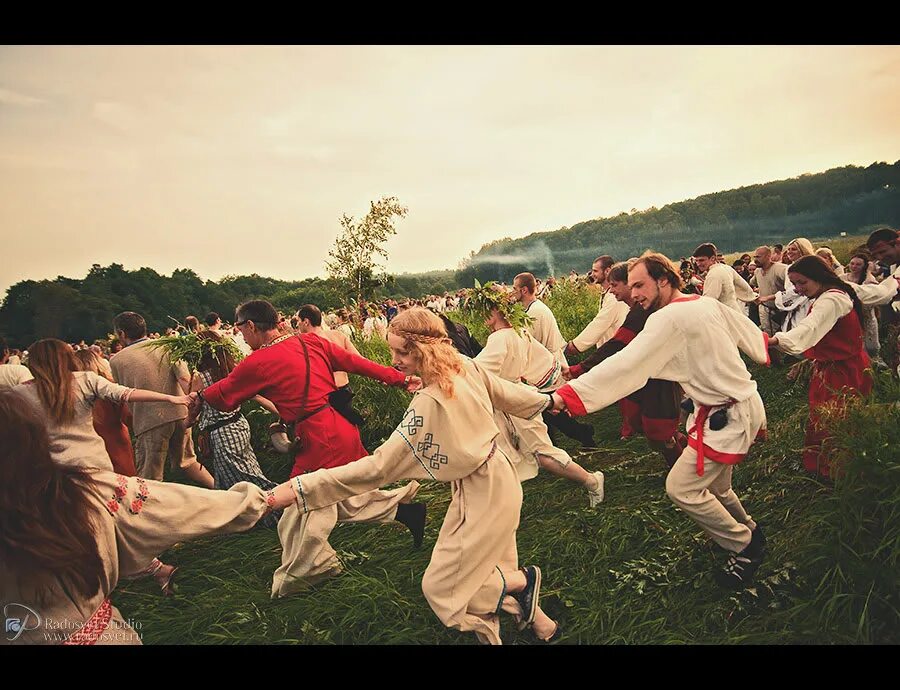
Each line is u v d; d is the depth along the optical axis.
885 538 2.83
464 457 2.66
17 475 1.90
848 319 3.81
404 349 2.80
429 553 3.80
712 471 2.99
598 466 5.05
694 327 2.99
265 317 4.25
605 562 3.43
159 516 2.37
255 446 6.73
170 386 5.26
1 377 4.57
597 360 4.71
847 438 3.10
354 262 9.61
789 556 3.15
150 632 3.28
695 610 2.97
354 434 3.86
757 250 8.30
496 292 4.73
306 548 3.52
